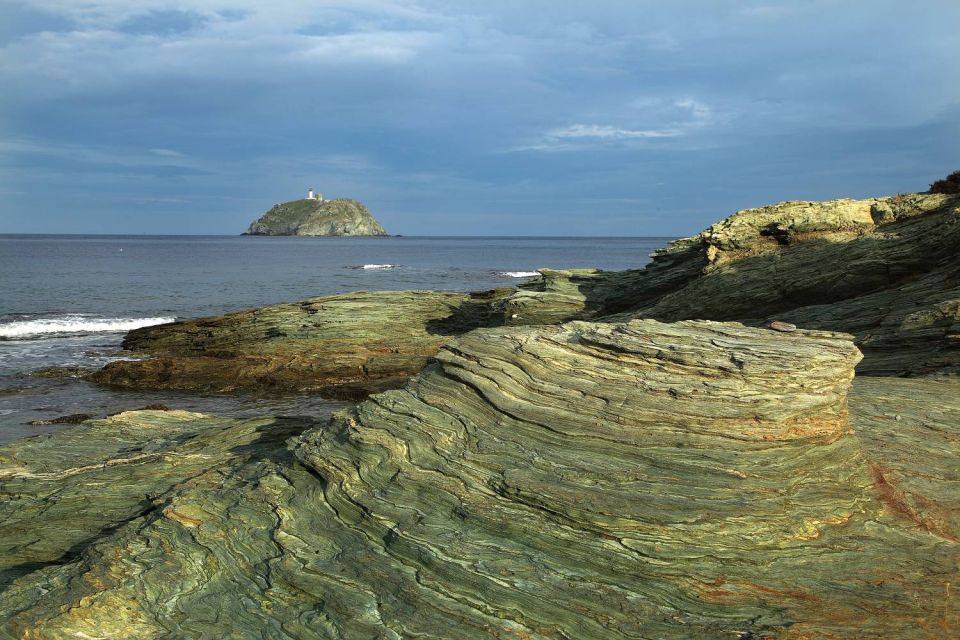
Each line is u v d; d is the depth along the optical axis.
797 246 29.62
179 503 11.69
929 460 12.25
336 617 9.22
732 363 10.60
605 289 40.31
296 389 33.38
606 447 10.39
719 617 8.52
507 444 10.86
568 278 42.72
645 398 10.63
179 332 41.53
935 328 19.28
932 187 32.34
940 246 24.38
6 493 14.61
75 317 54.75
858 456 10.83
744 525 9.34
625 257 185.75
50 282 81.44
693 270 36.38
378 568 9.73
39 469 16.39
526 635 8.63
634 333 11.92
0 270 99.94
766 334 11.83
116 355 39.78
